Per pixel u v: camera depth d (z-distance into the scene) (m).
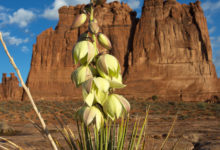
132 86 44.91
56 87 50.41
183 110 25.80
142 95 44.09
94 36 1.37
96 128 1.33
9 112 26.41
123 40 51.16
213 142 5.09
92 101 1.25
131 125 9.58
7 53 0.79
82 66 1.34
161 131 9.00
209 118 16.92
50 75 51.75
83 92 1.25
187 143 4.81
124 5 55.34
